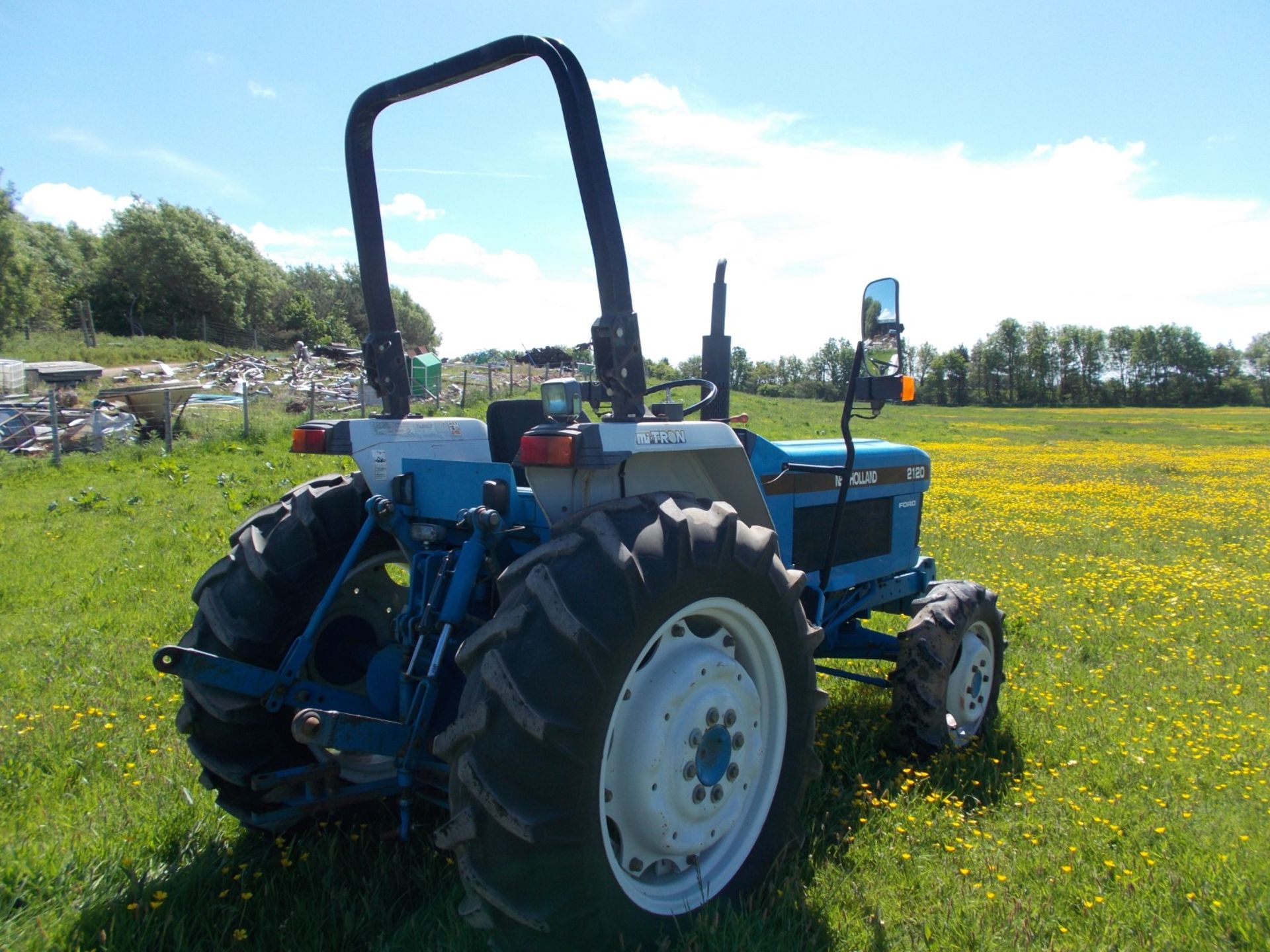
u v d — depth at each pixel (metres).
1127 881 2.81
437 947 2.33
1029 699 4.67
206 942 2.42
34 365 24.70
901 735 3.84
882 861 2.92
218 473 13.43
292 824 2.81
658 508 2.36
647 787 2.30
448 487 2.79
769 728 2.71
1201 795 3.56
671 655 2.41
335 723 2.24
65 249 64.94
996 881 2.82
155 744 3.71
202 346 44.16
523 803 2.00
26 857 2.73
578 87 2.32
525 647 2.06
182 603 6.11
